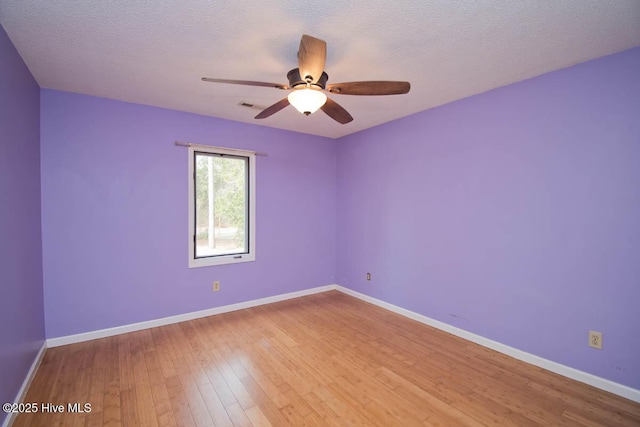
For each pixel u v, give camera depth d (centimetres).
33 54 203
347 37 182
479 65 218
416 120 329
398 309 354
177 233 323
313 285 434
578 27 171
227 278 357
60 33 178
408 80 243
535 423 175
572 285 219
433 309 315
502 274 258
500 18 163
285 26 171
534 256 238
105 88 261
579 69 214
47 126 259
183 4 152
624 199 196
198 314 337
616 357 200
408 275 342
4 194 173
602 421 176
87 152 276
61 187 265
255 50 198
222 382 214
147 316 307
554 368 227
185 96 281
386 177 368
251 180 373
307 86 188
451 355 254
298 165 414
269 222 389
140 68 224
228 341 278
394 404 191
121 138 292
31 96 231
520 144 245
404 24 169
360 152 407
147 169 305
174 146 320
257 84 189
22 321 200
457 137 289
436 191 310
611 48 194
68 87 258
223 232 360
